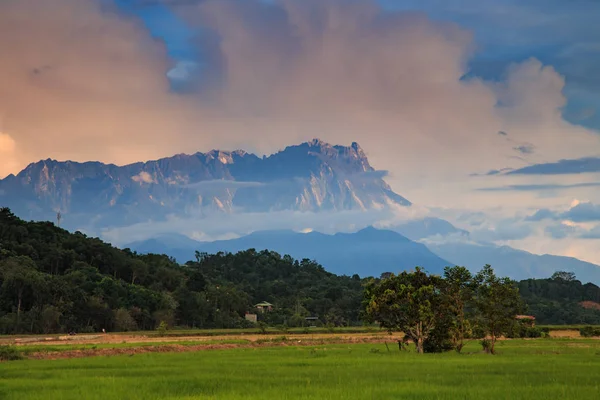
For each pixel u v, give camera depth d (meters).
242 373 49.97
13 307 148.25
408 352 77.62
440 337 78.44
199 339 112.38
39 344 93.38
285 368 53.84
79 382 43.97
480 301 77.50
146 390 40.25
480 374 49.06
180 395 38.56
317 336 127.12
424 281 80.38
